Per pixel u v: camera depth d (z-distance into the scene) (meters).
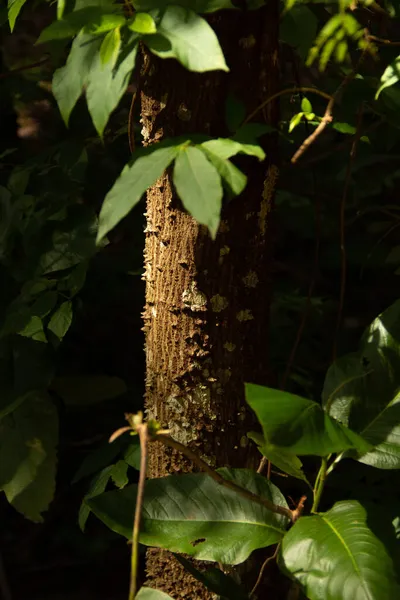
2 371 2.05
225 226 1.69
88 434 2.35
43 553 2.57
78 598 2.52
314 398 2.33
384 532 1.57
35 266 1.99
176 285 1.70
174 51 1.48
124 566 2.62
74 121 2.22
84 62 1.50
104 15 1.49
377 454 1.66
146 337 1.76
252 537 1.62
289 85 2.07
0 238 2.05
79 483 2.40
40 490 2.03
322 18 1.92
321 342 2.61
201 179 1.44
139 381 2.41
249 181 1.69
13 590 2.53
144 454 1.49
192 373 1.71
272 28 1.68
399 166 2.50
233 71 1.67
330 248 3.05
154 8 1.51
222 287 1.70
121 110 2.21
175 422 1.72
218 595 1.68
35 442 2.04
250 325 1.73
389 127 2.19
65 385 2.21
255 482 1.67
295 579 1.54
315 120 1.81
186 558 1.74
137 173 1.47
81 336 2.32
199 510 1.65
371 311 2.95
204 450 1.72
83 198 2.18
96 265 2.29
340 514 1.60
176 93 1.68
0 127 2.44
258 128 1.59
